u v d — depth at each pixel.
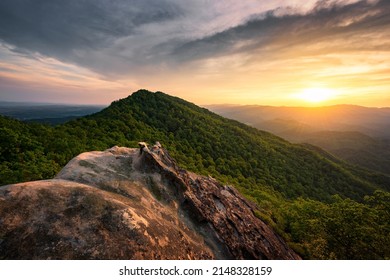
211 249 11.84
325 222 19.94
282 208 30.53
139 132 80.56
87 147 52.22
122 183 12.06
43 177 31.28
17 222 6.73
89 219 7.64
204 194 16.42
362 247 17.42
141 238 7.87
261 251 14.52
